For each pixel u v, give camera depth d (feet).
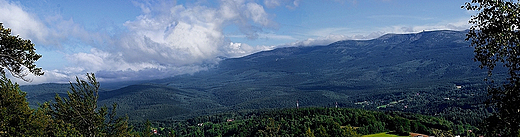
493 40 35.94
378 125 334.03
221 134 449.48
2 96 79.66
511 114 33.42
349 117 368.07
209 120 647.56
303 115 421.18
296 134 339.16
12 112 80.79
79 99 76.43
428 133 317.83
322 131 310.86
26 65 54.39
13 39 52.24
